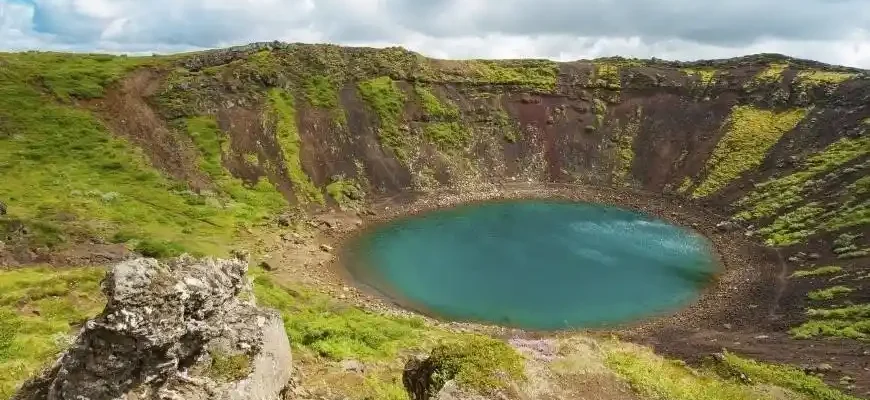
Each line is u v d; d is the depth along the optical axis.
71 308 30.25
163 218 58.88
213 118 82.81
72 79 80.88
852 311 46.16
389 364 27.75
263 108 87.19
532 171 95.62
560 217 81.44
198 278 14.96
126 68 86.62
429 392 17.88
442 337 38.78
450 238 72.25
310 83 95.12
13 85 76.38
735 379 33.28
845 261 57.03
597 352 29.02
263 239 62.84
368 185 83.94
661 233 75.44
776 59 107.44
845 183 72.00
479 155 96.12
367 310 47.91
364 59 104.56
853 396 31.14
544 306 54.03
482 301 54.75
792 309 50.09
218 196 70.62
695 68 112.38
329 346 28.64
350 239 69.50
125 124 77.56
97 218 52.38
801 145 84.94
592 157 97.56
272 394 17.34
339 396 21.06
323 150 85.38
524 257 66.88
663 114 101.75
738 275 61.00
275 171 78.94
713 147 92.38
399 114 96.56
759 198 78.06
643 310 53.69
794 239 65.62
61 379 12.84
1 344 24.19
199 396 14.01
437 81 105.50
